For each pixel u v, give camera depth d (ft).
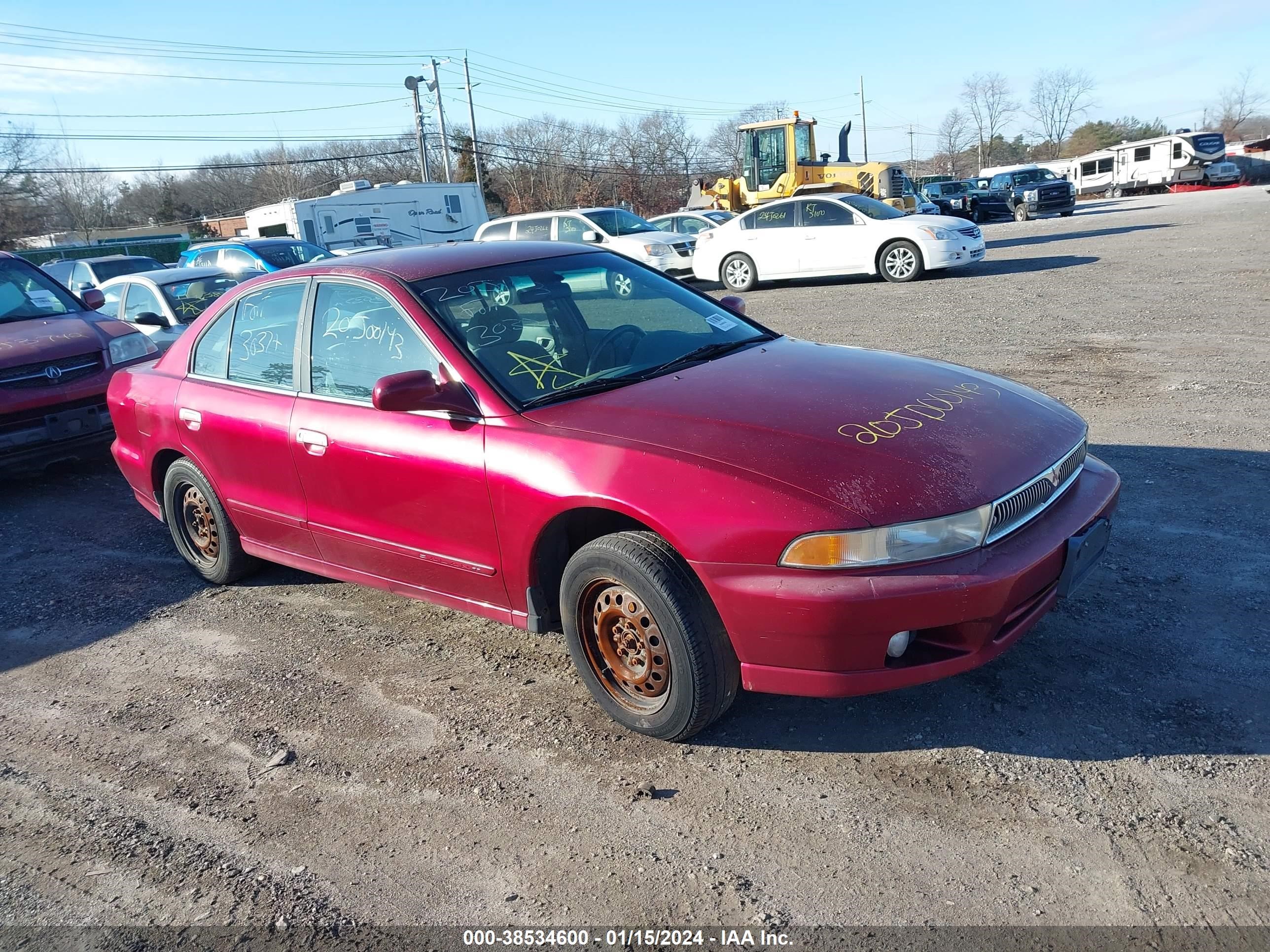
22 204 163.94
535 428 10.66
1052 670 10.99
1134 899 7.62
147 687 12.78
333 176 223.51
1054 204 109.19
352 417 12.35
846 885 8.10
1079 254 54.70
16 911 8.70
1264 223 62.28
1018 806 8.86
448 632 13.67
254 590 15.85
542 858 8.80
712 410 10.40
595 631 10.61
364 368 12.44
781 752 10.09
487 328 11.95
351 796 9.99
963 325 34.04
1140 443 18.85
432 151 163.63
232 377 14.51
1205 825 8.36
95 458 25.90
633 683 10.43
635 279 14.12
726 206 79.25
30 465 21.86
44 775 10.87
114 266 61.31
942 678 9.23
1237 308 32.55
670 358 12.30
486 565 11.33
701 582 9.43
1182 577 12.93
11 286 24.41
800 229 51.42
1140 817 8.54
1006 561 9.14
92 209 227.81
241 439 13.87
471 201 94.32
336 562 13.57
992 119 311.47
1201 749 9.38
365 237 84.33
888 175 68.80
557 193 196.95
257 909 8.46
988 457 9.63
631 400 10.89
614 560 9.82
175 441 15.23
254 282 14.55
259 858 9.14
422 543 11.98
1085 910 7.56
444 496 11.33
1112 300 36.55
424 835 9.27
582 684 11.89
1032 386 24.14
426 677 12.42
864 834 8.71
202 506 15.70
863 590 8.71
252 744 11.16
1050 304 37.06
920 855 8.37
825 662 9.04
